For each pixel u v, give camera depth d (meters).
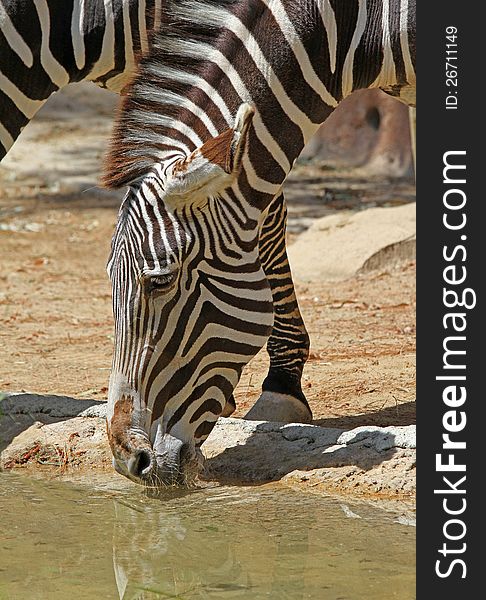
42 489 11.80
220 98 10.36
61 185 35.12
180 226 9.86
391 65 10.94
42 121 44.06
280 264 13.27
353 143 38.53
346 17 10.73
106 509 11.10
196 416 10.21
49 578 9.37
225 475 11.71
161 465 10.02
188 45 10.52
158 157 10.15
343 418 13.55
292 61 10.48
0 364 16.94
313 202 32.59
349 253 23.80
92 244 28.33
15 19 11.72
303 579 9.08
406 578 9.06
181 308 9.95
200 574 9.37
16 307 21.62
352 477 11.22
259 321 10.30
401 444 11.40
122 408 9.97
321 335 18.47
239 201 10.18
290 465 11.60
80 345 18.38
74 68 12.14
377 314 19.92
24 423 13.11
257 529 10.31
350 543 9.88
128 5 11.91
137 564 9.66
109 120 44.66
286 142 10.59
